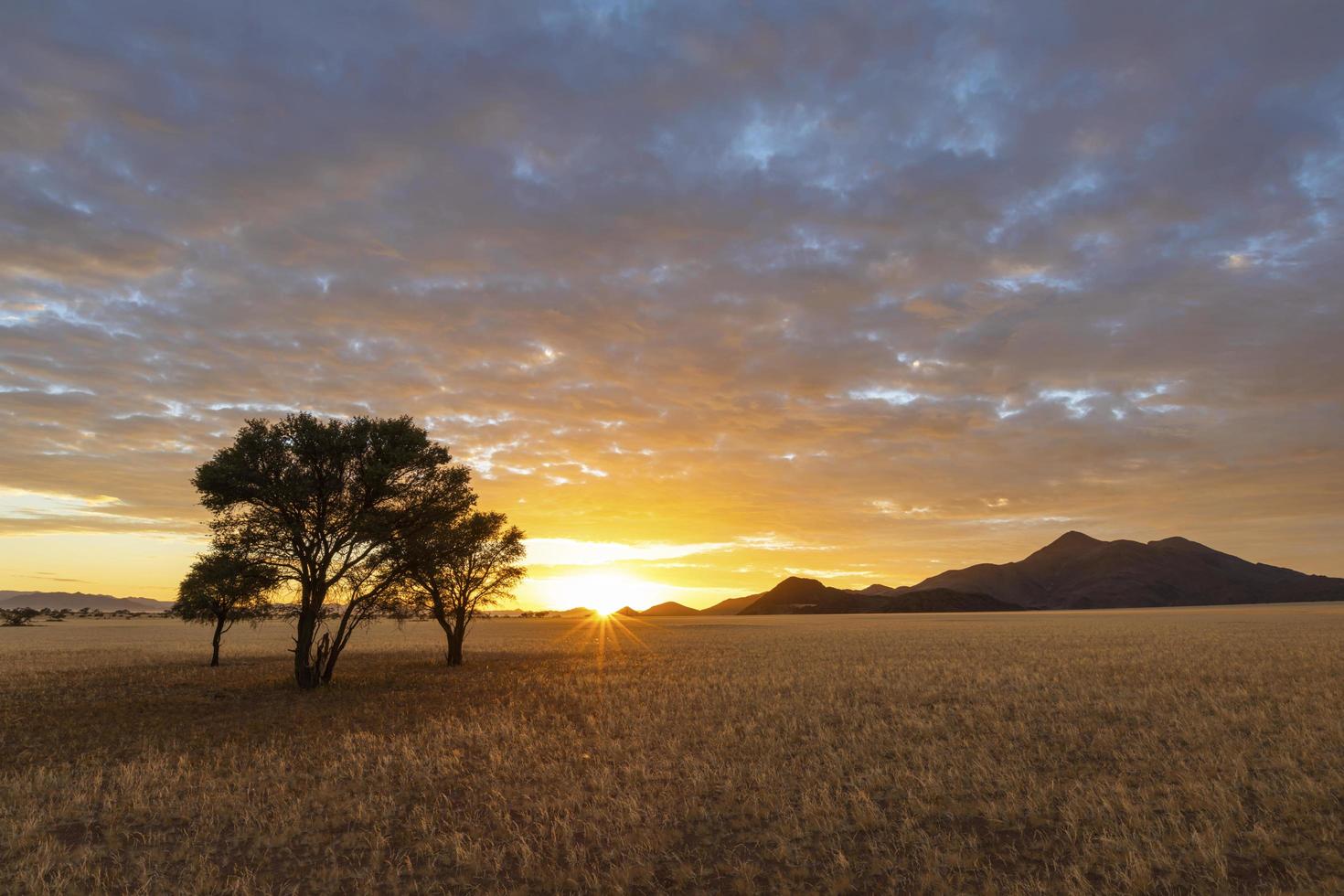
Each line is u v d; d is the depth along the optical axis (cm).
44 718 2242
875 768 1417
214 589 3045
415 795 1341
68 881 930
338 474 3050
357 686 3058
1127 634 5819
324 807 1257
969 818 1142
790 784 1341
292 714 2283
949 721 1936
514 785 1384
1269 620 8569
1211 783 1255
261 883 944
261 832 1133
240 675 3553
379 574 3189
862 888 899
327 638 3109
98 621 14738
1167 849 954
